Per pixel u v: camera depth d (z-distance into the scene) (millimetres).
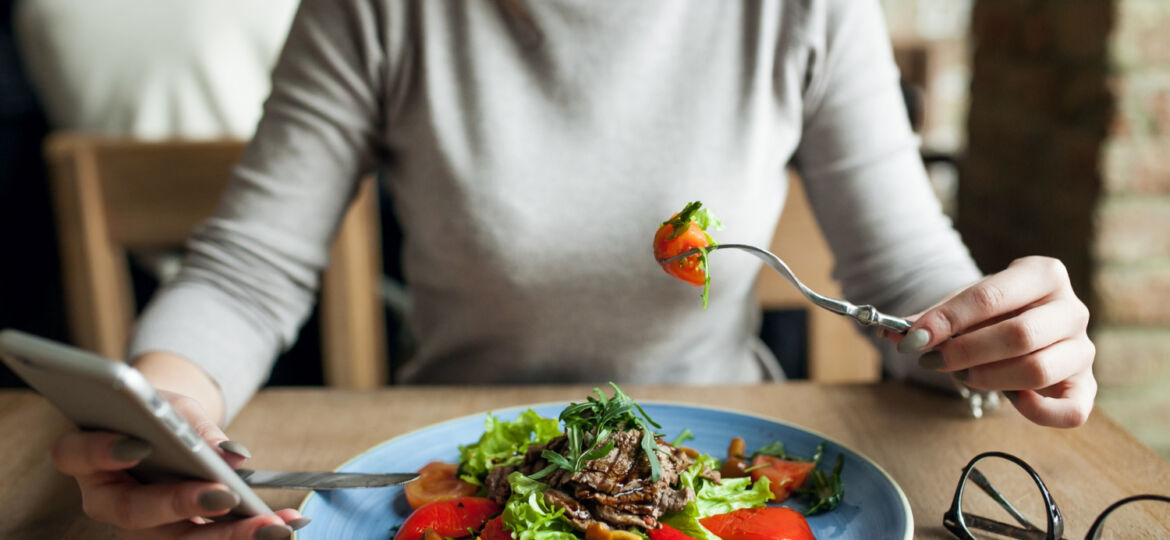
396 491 536
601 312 733
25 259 1545
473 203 705
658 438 519
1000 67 1137
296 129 705
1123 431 605
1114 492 529
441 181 713
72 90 1361
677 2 712
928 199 720
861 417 639
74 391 379
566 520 471
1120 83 905
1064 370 514
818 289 969
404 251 808
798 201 949
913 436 608
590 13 699
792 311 1246
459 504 497
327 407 668
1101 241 941
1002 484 543
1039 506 518
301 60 711
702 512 493
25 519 520
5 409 667
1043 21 1023
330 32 707
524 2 696
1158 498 449
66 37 1326
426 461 563
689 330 753
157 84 1343
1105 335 969
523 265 710
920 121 1154
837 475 529
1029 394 524
